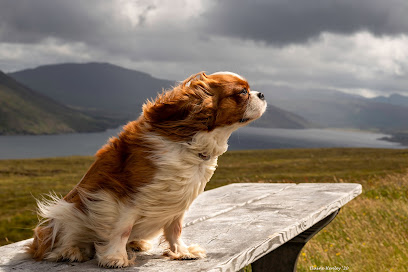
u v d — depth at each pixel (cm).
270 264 493
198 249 313
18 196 3148
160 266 294
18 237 1641
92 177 306
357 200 1307
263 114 354
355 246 817
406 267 695
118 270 287
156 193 294
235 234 359
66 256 312
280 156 8144
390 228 931
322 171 5397
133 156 297
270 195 582
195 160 307
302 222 398
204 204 531
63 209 305
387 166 5725
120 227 298
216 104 326
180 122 305
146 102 328
